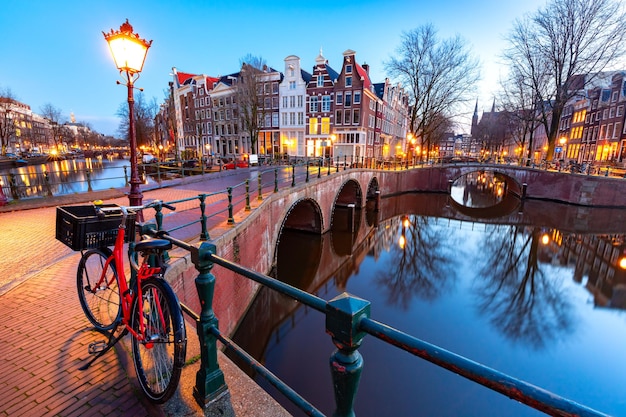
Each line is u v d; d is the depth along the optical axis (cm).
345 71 3319
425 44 3247
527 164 3325
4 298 386
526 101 3409
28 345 288
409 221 2461
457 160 4325
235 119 4109
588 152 4028
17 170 3509
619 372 866
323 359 830
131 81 595
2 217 853
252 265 908
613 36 2539
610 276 1471
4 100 4928
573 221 2355
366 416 668
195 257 190
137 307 226
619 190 2500
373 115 3831
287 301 1130
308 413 135
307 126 3591
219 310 688
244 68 3462
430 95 3472
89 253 300
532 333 1023
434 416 672
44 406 218
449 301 1245
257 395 207
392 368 812
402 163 3547
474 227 2303
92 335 305
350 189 2556
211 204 1055
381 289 1346
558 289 1355
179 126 5603
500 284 1391
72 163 5444
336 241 1850
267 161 3219
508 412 688
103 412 212
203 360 198
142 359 227
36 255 551
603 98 3728
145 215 888
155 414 205
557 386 821
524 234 2119
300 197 1417
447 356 94
